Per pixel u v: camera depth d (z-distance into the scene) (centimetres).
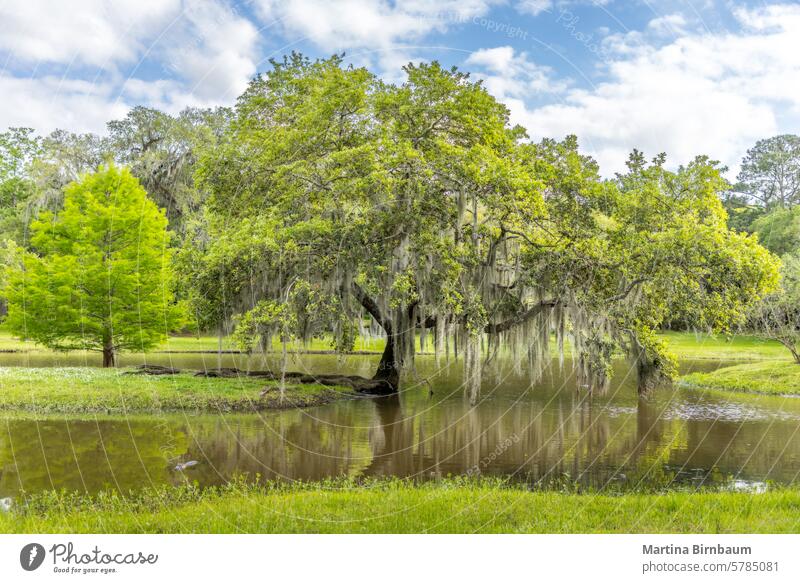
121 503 897
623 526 773
